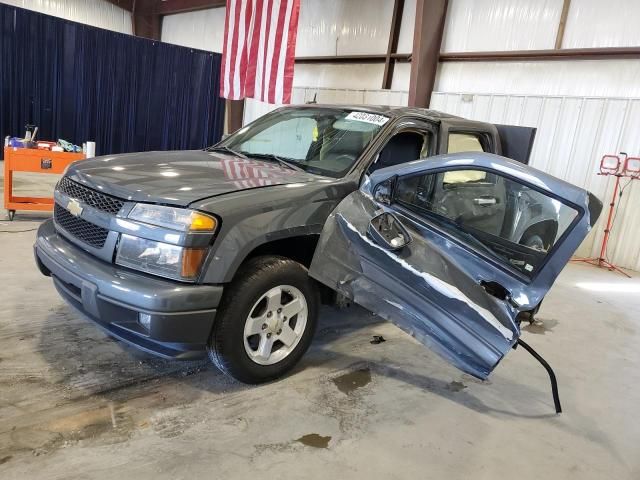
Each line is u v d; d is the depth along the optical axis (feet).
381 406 8.61
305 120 11.54
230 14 29.35
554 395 8.98
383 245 8.10
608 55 22.56
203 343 7.58
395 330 11.96
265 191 8.24
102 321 7.82
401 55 30.42
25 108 32.65
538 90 25.02
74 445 6.70
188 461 6.64
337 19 34.19
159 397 8.09
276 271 8.25
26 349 9.05
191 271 7.24
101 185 8.12
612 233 22.84
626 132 22.08
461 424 8.36
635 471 7.64
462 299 7.93
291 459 6.92
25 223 17.65
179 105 38.17
